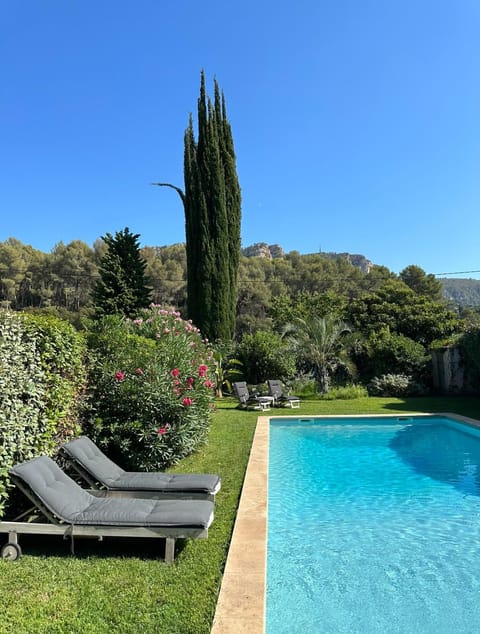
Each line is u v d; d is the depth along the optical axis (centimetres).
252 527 468
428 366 1911
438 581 418
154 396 700
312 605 374
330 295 2650
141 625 294
